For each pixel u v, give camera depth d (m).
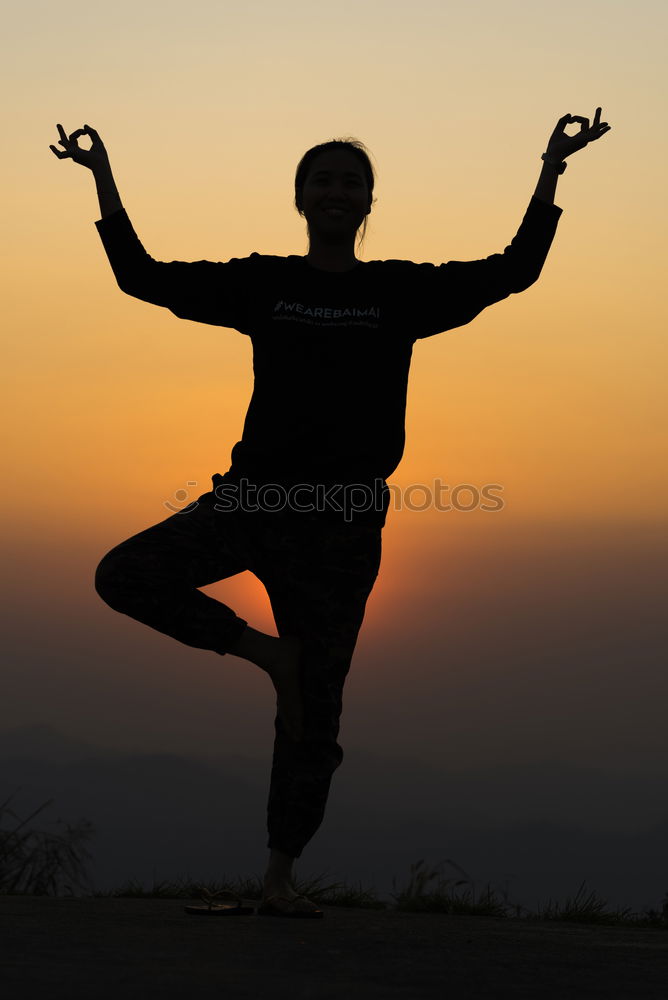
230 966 3.33
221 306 4.80
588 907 6.89
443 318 4.84
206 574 4.68
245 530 4.70
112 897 6.59
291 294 4.75
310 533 4.68
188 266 4.83
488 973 3.45
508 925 5.55
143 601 4.54
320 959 3.56
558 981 3.36
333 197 4.77
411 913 6.26
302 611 4.70
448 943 4.16
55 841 7.00
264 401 4.73
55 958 3.35
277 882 4.86
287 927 4.40
